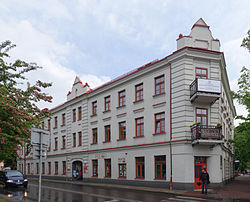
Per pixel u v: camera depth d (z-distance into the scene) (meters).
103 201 15.97
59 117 43.09
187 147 21.50
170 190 21.31
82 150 35.31
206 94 21.14
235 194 18.83
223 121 28.25
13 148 10.03
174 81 23.11
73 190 22.73
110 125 30.72
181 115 22.11
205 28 23.75
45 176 45.28
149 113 25.45
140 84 27.16
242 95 22.91
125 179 27.31
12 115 9.40
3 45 10.70
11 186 24.88
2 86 10.25
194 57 22.69
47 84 11.23
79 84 37.88
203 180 19.25
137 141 26.48
